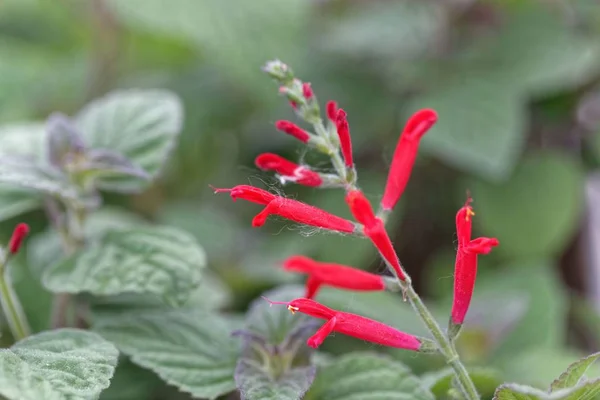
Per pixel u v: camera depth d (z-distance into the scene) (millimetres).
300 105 475
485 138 643
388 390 487
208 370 491
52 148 522
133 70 904
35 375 455
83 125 543
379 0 831
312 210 461
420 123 474
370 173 737
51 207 532
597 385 459
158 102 548
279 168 474
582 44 733
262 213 456
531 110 770
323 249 653
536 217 701
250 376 481
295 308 459
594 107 767
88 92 812
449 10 767
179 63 898
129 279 500
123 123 542
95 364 462
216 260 643
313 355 501
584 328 684
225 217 724
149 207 787
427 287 735
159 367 488
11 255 490
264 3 736
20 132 556
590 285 739
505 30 763
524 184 714
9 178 501
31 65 889
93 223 582
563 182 708
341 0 840
